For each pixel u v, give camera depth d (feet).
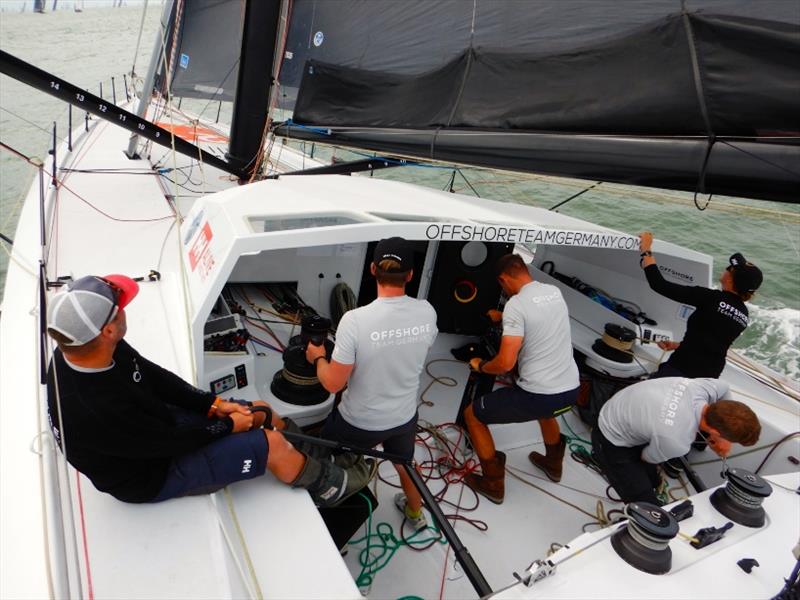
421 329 4.94
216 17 14.29
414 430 5.48
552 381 6.23
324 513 5.16
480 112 6.16
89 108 7.97
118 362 3.70
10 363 5.93
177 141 8.97
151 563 3.45
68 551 3.43
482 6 6.16
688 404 5.49
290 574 3.59
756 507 4.55
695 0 4.54
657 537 3.80
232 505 4.08
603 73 5.07
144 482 3.70
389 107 7.41
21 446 4.64
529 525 6.46
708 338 7.09
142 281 7.14
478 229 5.81
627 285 9.00
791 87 3.92
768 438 7.01
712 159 4.21
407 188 8.42
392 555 5.71
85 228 9.29
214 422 3.98
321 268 7.34
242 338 5.69
